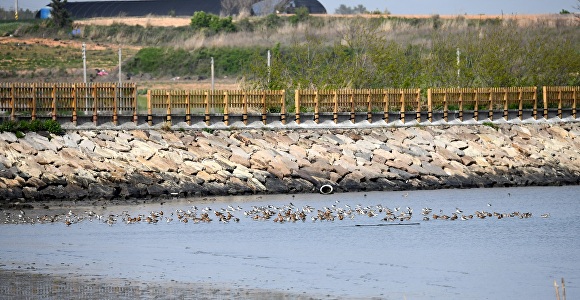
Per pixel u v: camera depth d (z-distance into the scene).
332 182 51.06
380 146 55.19
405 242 37.28
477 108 62.09
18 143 48.59
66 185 46.66
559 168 57.56
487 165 55.94
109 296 28.62
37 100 52.16
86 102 52.69
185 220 41.00
